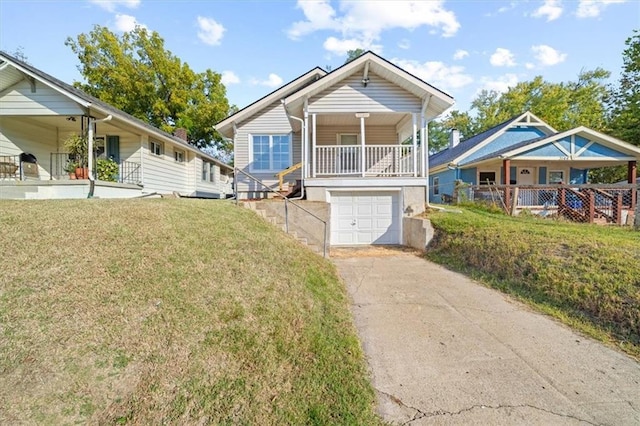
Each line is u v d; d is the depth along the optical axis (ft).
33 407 6.46
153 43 81.51
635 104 61.87
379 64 31.71
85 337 8.21
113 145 39.34
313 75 43.06
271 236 20.56
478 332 12.30
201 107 88.07
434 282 18.93
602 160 47.01
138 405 6.97
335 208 34.17
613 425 7.38
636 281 13.44
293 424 7.23
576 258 16.65
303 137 34.09
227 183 82.43
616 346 11.03
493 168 56.29
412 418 7.64
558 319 13.32
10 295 9.28
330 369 9.35
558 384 8.97
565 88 96.43
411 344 11.37
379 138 41.98
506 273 18.30
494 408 7.98
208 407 7.26
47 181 29.19
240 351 9.20
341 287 17.31
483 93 119.34
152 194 37.91
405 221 32.89
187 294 11.13
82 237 13.53
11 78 30.17
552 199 39.91
